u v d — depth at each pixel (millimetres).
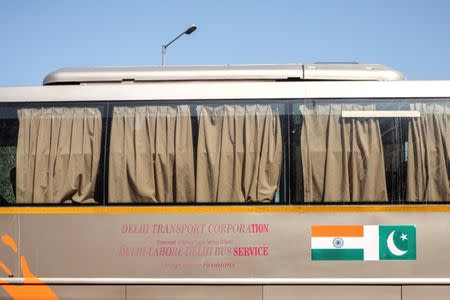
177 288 8328
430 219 8289
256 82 8695
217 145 8516
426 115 8477
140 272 8352
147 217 8406
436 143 8445
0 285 8438
